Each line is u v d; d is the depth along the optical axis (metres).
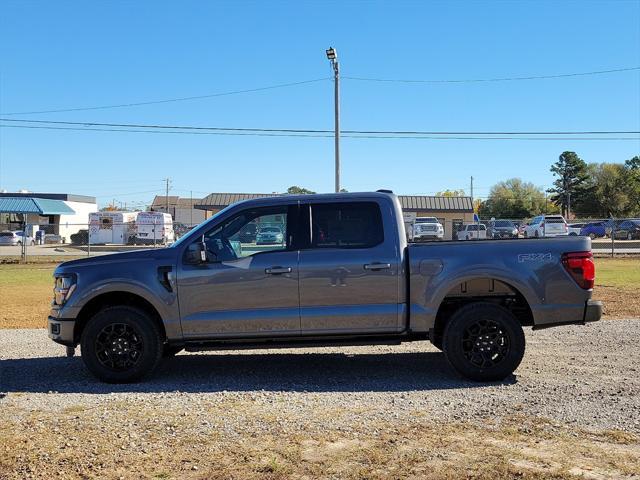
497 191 117.56
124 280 6.85
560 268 6.88
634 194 98.19
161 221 50.97
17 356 8.55
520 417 5.39
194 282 6.84
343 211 7.00
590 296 6.93
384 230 6.93
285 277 6.82
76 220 77.12
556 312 6.87
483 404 5.84
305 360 8.09
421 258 6.85
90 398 6.17
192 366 7.77
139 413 5.57
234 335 6.87
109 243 54.09
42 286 19.11
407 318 6.86
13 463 4.34
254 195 76.75
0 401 6.06
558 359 7.95
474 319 6.75
